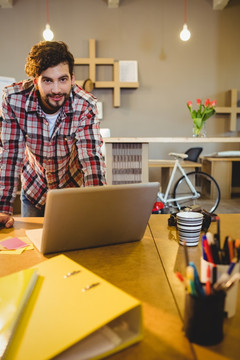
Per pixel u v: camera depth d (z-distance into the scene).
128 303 0.55
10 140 1.41
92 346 0.51
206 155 5.77
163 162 5.18
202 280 0.67
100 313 0.54
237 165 6.05
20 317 0.54
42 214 1.83
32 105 1.36
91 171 1.38
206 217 1.13
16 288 0.61
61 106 1.30
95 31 5.68
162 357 0.50
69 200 0.86
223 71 5.84
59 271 0.70
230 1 5.74
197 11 5.73
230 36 5.80
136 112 5.83
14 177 1.42
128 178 3.50
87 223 0.93
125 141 3.39
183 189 5.00
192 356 0.51
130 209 0.97
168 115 5.87
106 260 0.90
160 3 5.70
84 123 1.43
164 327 0.58
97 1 5.64
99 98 5.77
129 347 0.53
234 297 0.61
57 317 0.54
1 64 5.66
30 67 1.18
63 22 5.65
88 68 5.71
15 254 0.94
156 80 5.80
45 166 1.56
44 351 0.47
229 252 0.63
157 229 1.18
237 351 0.52
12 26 5.61
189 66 5.80
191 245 1.01
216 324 0.53
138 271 0.82
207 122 5.91
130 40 5.73
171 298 0.68
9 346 0.47
